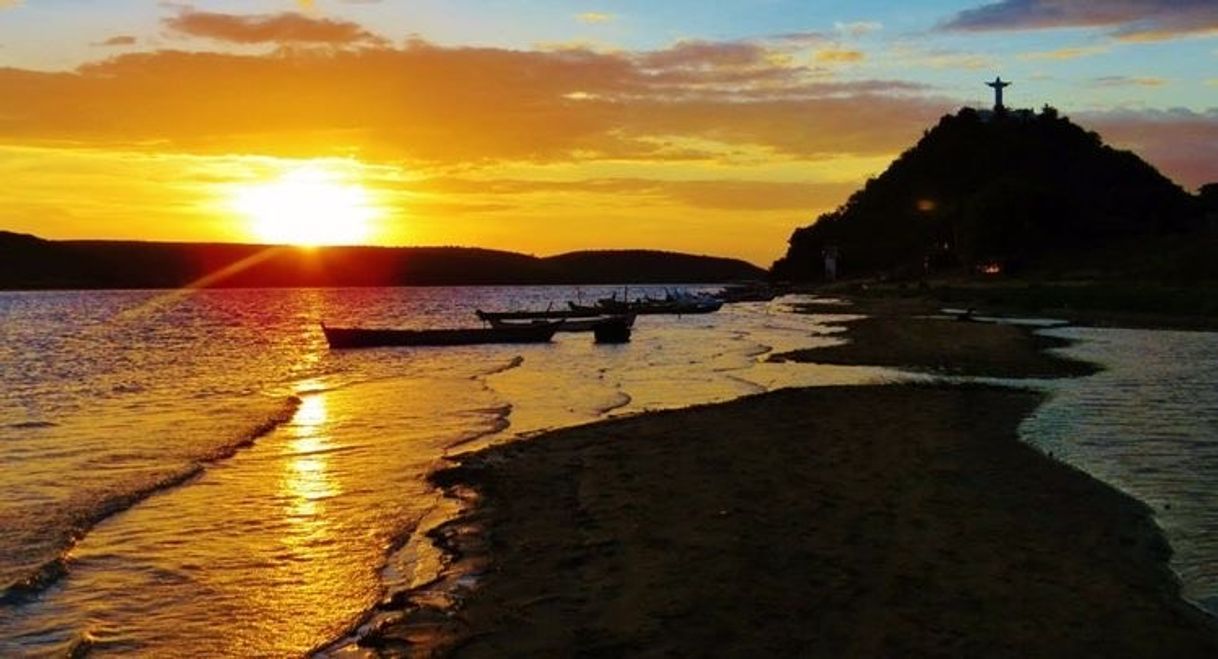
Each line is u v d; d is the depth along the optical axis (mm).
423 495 15078
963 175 170125
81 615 9852
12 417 25844
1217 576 10258
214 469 17406
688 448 18234
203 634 9344
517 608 9680
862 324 61844
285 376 38250
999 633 8656
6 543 12297
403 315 109062
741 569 10641
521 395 29266
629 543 11859
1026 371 32688
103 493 15188
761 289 156375
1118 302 68000
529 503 14164
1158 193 158875
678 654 8336
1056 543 11461
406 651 8688
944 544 11445
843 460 16781
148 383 36156
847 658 8148
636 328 68438
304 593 10523
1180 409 22641
